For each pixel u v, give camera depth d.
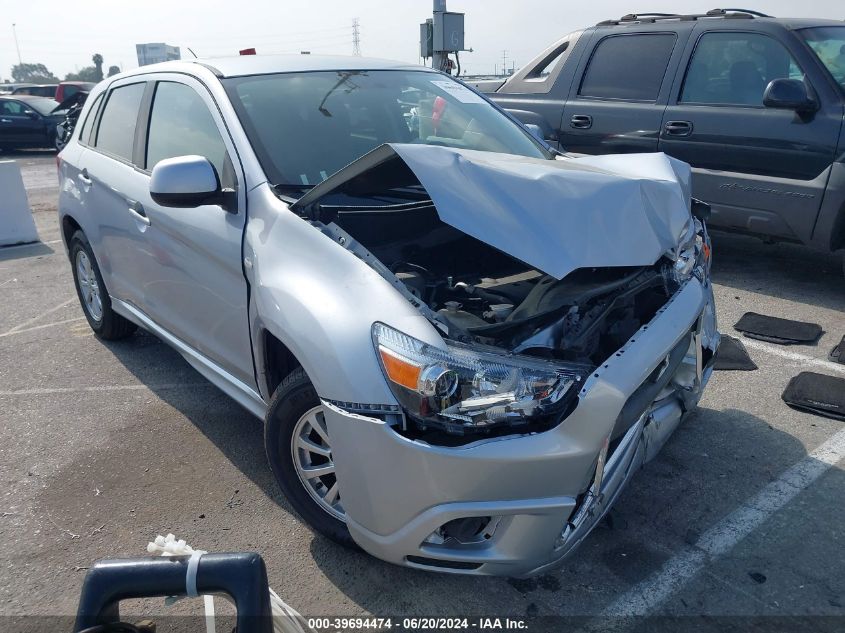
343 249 2.53
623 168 3.26
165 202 2.90
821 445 3.43
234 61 3.75
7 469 3.42
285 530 2.94
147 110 3.94
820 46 5.39
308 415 2.64
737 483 3.15
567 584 2.60
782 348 4.52
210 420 3.84
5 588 2.66
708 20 5.93
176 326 3.64
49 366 4.61
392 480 2.25
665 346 2.40
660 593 2.55
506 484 2.15
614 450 2.40
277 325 2.52
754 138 5.45
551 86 6.93
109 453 3.54
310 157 3.16
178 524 2.99
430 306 2.62
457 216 2.32
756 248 6.73
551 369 2.21
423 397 2.16
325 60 3.90
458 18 10.91
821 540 2.79
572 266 2.28
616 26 6.60
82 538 2.92
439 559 2.30
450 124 3.73
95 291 4.85
